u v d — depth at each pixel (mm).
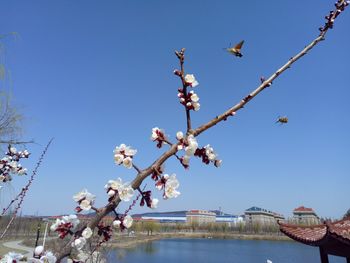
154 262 46125
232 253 72375
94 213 2225
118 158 2244
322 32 2713
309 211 118000
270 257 63938
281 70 2609
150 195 2227
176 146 2322
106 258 9258
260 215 159625
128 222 2229
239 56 2658
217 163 2467
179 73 2482
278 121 3307
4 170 5578
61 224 2271
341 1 2727
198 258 60531
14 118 6227
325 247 11414
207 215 193125
